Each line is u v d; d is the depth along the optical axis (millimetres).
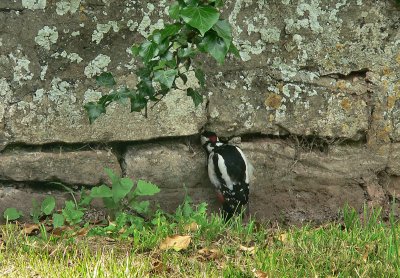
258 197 9500
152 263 7426
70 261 7367
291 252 7844
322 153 9617
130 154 9211
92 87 9016
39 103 8938
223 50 7180
